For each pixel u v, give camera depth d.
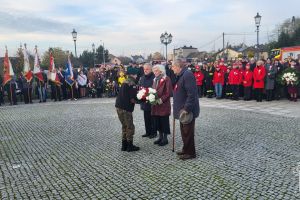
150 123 9.20
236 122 10.89
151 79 9.02
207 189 5.45
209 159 7.04
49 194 5.54
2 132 10.95
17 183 6.12
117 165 6.92
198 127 10.32
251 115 12.09
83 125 11.50
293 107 13.62
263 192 5.22
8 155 8.07
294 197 5.00
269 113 12.39
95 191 5.59
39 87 20.30
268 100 15.98
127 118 7.78
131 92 7.73
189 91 6.83
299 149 7.52
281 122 10.59
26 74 19.86
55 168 6.91
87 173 6.51
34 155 7.97
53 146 8.77
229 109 13.74
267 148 7.70
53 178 6.31
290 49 26.61
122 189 5.62
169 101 8.18
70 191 5.64
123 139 7.97
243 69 16.78
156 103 7.87
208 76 18.31
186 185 5.66
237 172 6.17
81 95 21.70
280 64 16.08
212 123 10.87
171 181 5.88
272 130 9.51
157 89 8.10
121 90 7.78
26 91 19.86
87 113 14.28
